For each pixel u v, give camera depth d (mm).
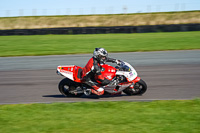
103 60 10461
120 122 8055
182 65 17312
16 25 58844
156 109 9250
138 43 28656
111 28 41094
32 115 8969
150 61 18969
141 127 7629
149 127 7617
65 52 23859
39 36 39281
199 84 12906
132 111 9086
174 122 7961
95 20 59688
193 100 10195
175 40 29969
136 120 8195
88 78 10727
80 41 31625
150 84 13109
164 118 8320
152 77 14484
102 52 10297
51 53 23516
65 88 11508
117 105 9805
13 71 17047
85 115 8789
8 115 9047
